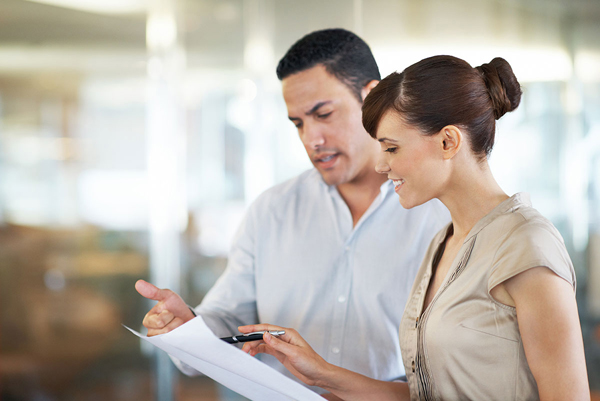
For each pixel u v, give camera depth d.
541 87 2.60
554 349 0.75
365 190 1.36
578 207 2.58
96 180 2.82
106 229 2.83
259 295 1.40
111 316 2.84
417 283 1.03
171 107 2.78
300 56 1.24
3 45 2.79
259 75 2.73
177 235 2.81
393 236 1.33
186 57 2.78
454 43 2.59
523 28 2.59
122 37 2.78
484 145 0.89
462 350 0.84
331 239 1.36
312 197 1.42
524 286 0.78
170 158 2.79
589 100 2.59
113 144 2.81
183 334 0.83
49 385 2.85
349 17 2.62
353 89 1.25
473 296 0.85
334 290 1.34
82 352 2.85
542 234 0.80
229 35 2.75
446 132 0.86
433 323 0.88
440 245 1.01
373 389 1.02
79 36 2.79
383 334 1.29
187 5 2.76
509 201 0.87
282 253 1.39
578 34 2.59
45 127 2.81
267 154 2.74
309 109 1.25
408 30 2.60
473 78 0.87
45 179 2.83
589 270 2.58
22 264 2.85
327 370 1.00
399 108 0.88
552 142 2.60
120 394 2.83
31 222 2.84
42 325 2.86
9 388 2.85
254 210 1.46
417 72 0.87
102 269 2.83
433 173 0.88
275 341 0.97
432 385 0.90
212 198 2.79
